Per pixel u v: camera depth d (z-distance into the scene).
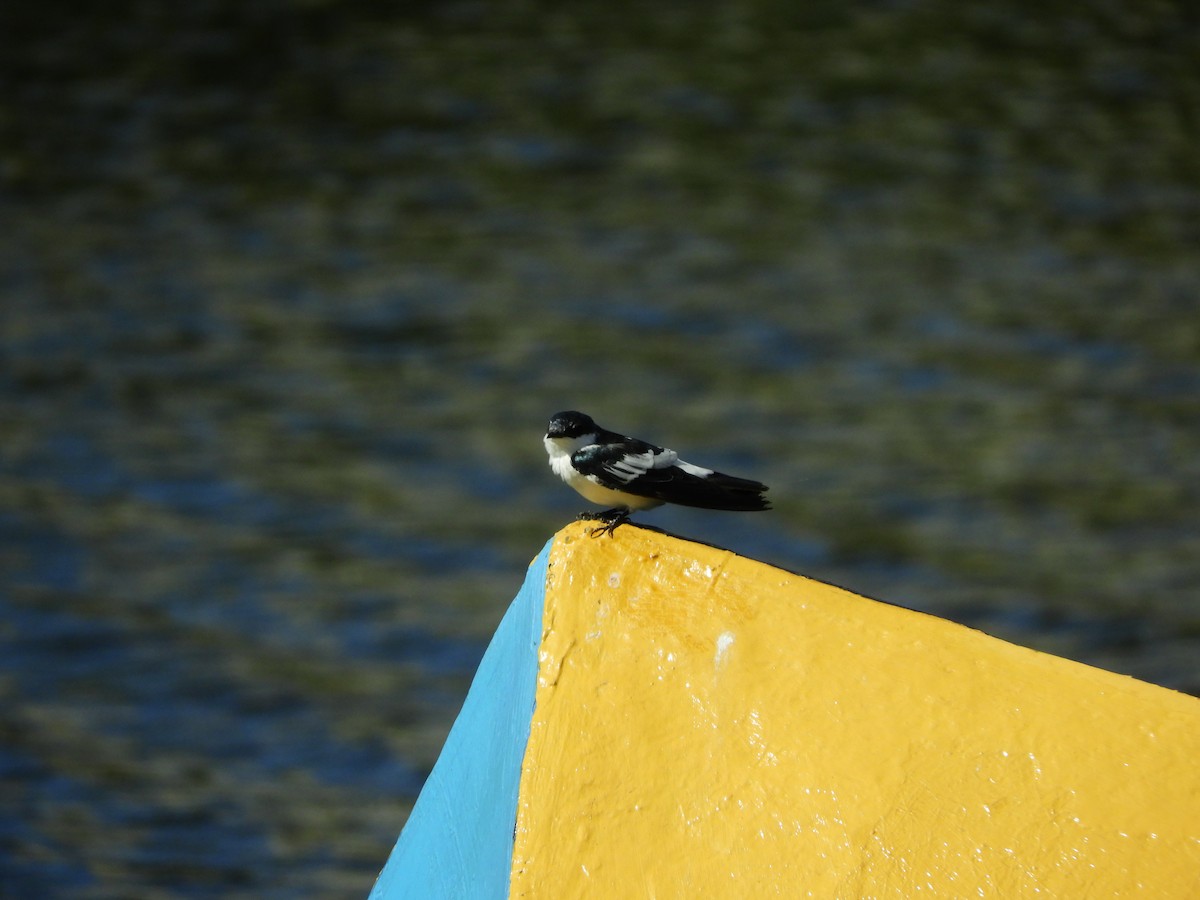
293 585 17.47
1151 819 4.06
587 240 25.39
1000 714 4.33
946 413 20.72
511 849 4.18
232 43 31.77
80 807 14.08
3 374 21.56
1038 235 25.00
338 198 26.64
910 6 32.88
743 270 24.48
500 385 21.56
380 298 23.83
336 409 21.05
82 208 26.12
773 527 18.52
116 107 29.47
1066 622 16.70
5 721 15.11
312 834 13.92
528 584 5.13
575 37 31.95
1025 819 4.08
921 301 23.36
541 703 4.46
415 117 29.05
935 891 3.96
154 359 22.08
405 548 18.11
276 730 15.16
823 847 4.06
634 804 4.20
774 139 28.22
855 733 4.30
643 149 27.61
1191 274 23.86
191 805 13.86
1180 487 18.97
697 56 31.05
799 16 32.97
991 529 18.34
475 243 25.20
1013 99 29.31
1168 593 17.14
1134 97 29.17
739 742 4.32
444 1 33.66
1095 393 20.88
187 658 16.02
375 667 16.08
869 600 4.68
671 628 4.55
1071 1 33.06
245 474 19.50
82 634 16.50
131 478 19.39
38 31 32.31
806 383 21.52
